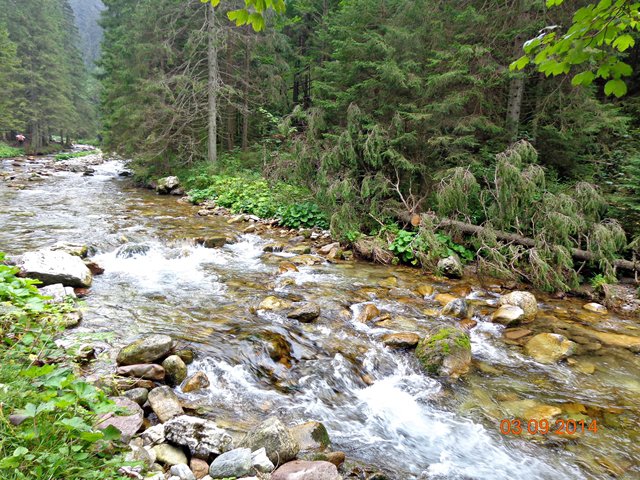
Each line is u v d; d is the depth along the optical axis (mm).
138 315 4926
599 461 3084
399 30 8922
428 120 8656
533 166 7215
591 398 3900
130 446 2475
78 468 1818
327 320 5223
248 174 15562
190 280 6520
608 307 6191
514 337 5129
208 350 4180
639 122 10062
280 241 9398
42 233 8281
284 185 11156
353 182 9023
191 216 11797
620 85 2070
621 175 8438
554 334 4957
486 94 9008
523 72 8242
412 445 3209
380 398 3834
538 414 3645
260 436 2770
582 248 7410
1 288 3029
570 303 6422
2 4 34781
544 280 6766
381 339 4820
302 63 19859
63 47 43062
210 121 16312
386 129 8914
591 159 9242
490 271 7324
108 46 25984
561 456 3131
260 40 16672
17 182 16688
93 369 3525
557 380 4199
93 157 31172
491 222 7773
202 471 2555
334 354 4430
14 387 2275
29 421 2014
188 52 17203
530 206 7410
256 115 18766
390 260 8109
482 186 8469
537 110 9141
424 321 5402
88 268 6293
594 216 7191
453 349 4383
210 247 8703
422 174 8984
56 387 2289
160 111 15281
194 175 16406
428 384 4090
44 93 35938
